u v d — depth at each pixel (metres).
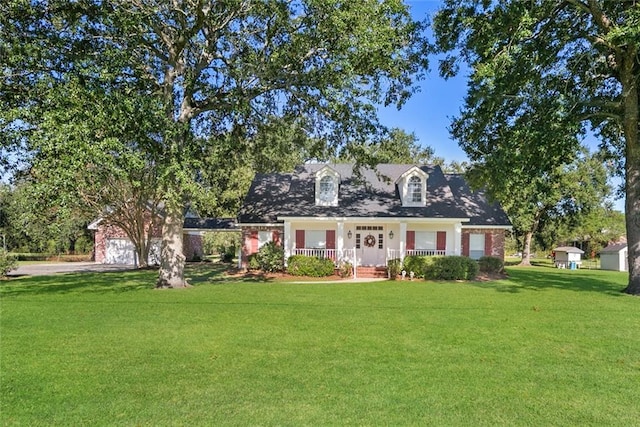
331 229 24.56
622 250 32.75
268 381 5.48
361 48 12.85
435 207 23.64
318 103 16.11
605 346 7.27
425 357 6.57
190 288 15.55
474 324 8.97
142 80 14.82
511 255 61.75
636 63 14.53
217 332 8.18
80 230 43.41
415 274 20.11
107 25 13.16
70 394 5.03
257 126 19.08
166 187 13.78
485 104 15.63
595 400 4.93
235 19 15.39
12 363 6.20
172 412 4.53
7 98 12.51
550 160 15.82
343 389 5.21
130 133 12.43
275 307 11.07
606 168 34.53
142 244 28.83
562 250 38.44
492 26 14.41
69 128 10.77
